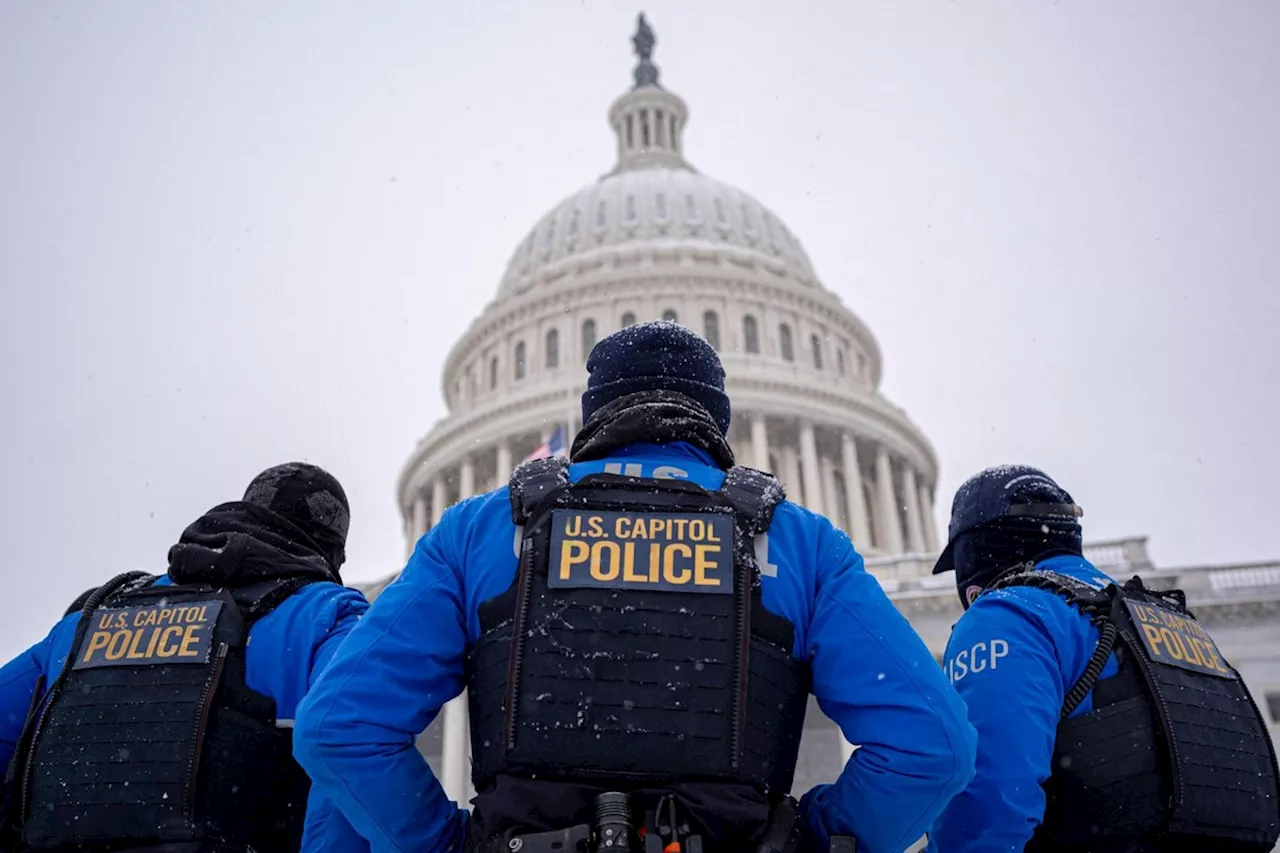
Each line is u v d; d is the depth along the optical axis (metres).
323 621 3.96
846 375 59.50
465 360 62.75
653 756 2.62
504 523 3.05
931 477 59.25
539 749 2.65
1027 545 4.55
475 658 2.89
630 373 3.49
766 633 2.83
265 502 4.61
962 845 3.46
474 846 2.71
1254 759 3.83
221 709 3.71
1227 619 32.06
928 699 2.77
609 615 2.74
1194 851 3.63
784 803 2.77
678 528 2.88
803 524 3.10
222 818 3.60
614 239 62.34
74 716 3.70
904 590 34.28
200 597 3.93
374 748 2.79
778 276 59.94
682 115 80.19
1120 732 3.65
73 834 3.55
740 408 51.25
